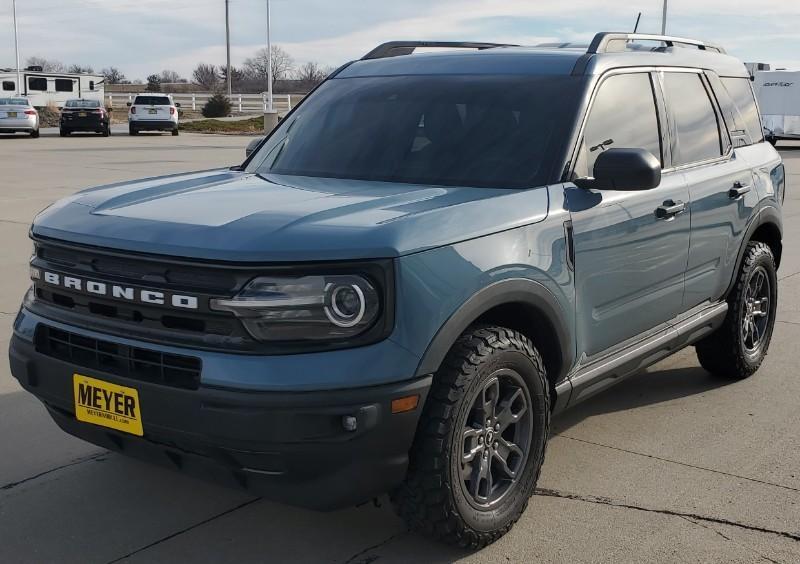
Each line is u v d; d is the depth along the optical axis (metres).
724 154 5.02
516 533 3.55
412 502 3.19
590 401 5.11
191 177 4.12
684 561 3.35
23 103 31.84
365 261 2.91
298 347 2.88
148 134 36.41
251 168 4.42
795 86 30.34
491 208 3.35
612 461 4.27
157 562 3.33
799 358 5.94
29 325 3.40
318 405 2.84
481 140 3.94
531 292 3.40
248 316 2.87
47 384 3.35
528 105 4.02
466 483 3.33
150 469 4.12
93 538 3.49
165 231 3.06
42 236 3.37
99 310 3.20
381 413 2.91
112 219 3.25
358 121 4.33
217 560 3.34
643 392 5.27
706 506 3.80
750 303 5.38
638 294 4.15
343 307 2.90
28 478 4.02
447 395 3.10
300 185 3.78
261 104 53.84
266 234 2.95
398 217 3.10
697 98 4.87
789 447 4.45
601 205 3.81
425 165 3.93
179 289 2.96
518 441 3.54
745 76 5.56
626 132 4.20
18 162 20.59
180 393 2.93
